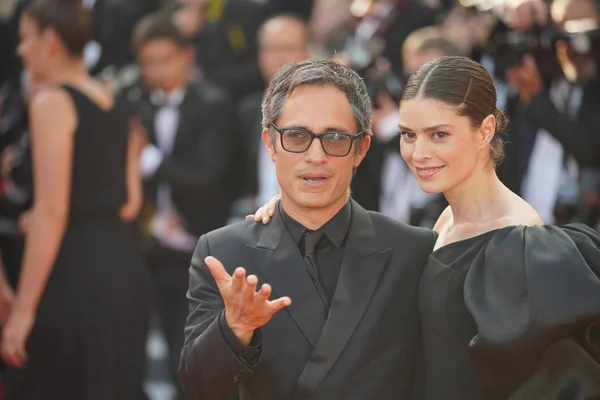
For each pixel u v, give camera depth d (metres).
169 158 18.12
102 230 13.62
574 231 7.97
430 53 15.96
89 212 13.52
